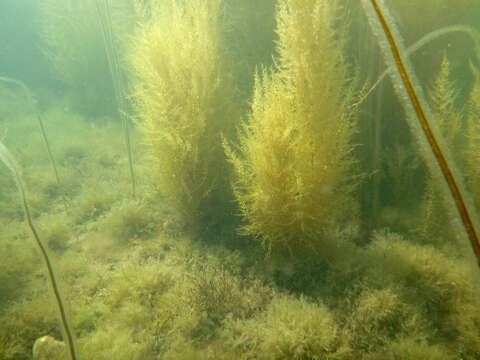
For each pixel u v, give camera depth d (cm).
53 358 242
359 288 284
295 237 327
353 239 366
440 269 275
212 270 334
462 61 446
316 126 292
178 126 367
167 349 257
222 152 424
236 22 514
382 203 415
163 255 388
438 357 204
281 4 295
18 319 285
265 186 292
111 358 237
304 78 290
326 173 297
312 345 226
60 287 100
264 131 278
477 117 289
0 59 1416
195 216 433
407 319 243
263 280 322
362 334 238
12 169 99
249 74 509
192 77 364
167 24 374
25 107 1092
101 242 418
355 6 420
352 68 432
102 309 297
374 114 385
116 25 753
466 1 434
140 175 590
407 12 434
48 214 501
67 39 971
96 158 684
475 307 241
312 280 316
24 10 1420
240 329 263
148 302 305
